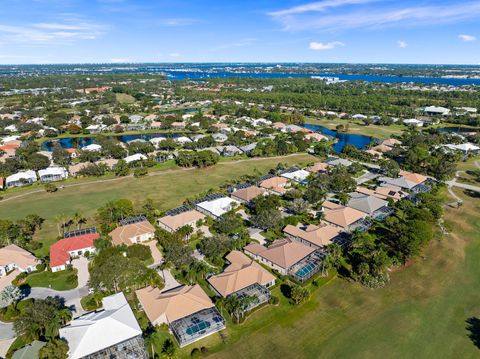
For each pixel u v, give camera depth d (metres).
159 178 149.62
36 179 148.25
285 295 72.62
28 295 72.62
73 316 66.12
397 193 122.88
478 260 85.75
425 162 154.88
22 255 83.44
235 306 64.25
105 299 68.50
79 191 134.88
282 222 100.19
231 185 136.00
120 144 196.25
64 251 86.12
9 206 120.19
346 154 178.38
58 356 52.19
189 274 76.25
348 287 75.12
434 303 70.12
